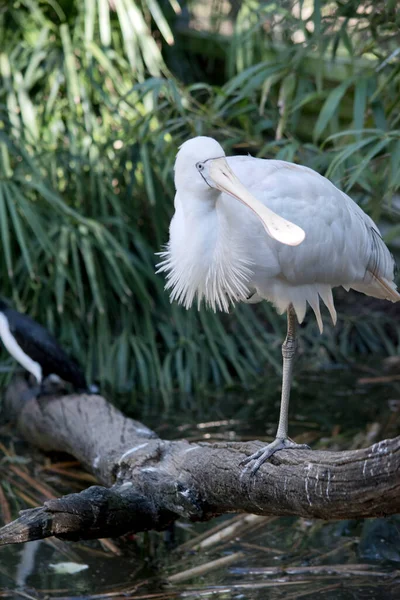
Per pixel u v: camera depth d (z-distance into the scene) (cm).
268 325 1345
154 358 1205
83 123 1223
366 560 764
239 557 773
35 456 1003
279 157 941
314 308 710
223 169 624
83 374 1082
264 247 661
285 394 659
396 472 508
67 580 739
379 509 532
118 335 1243
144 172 1150
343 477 548
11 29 1284
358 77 962
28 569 759
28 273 1188
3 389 1141
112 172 1209
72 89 1219
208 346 1246
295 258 673
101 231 1153
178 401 1155
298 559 769
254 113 1177
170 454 731
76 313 1195
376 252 727
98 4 1238
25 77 1227
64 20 1271
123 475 754
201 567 756
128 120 1152
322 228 681
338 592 710
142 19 1276
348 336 1330
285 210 671
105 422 909
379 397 1145
